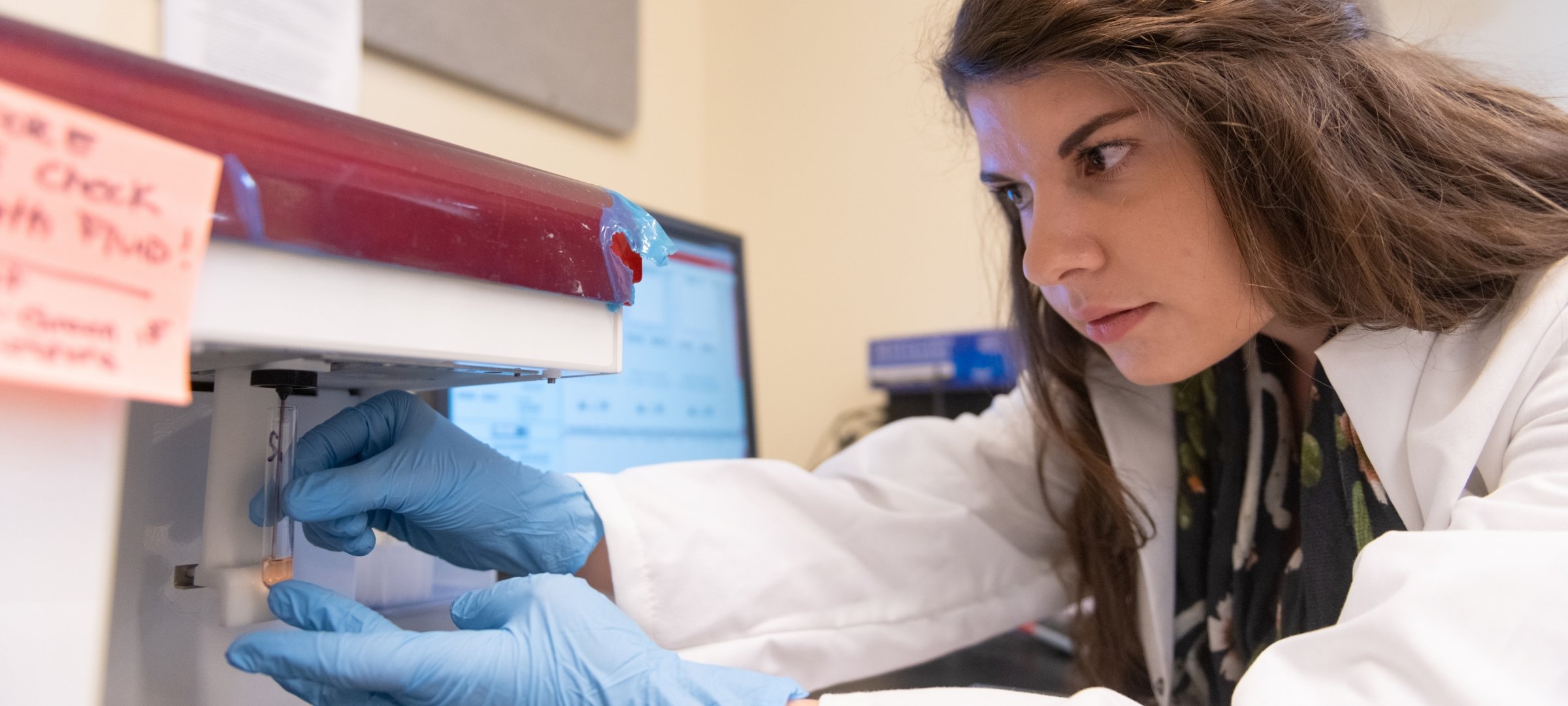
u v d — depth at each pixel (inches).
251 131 10.2
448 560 19.5
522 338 12.9
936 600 25.5
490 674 14.2
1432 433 18.3
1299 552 22.8
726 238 37.4
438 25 37.9
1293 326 20.3
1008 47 17.7
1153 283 18.6
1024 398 28.8
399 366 13.5
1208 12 17.3
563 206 13.5
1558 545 12.9
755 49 53.7
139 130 9.4
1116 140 17.8
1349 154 18.4
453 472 17.4
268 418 15.1
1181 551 26.4
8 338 8.3
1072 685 29.1
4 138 8.5
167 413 14.9
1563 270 18.1
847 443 45.0
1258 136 17.5
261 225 10.0
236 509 14.7
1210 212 18.1
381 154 11.3
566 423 29.5
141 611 14.1
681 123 52.9
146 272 9.1
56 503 9.6
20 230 8.5
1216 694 25.7
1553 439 15.6
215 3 31.5
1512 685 11.7
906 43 46.8
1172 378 20.2
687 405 34.4
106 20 29.6
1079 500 27.6
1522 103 21.2
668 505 21.6
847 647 23.1
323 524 16.0
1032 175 18.9
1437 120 19.2
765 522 23.5
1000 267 38.0
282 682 14.5
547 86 42.8
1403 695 12.4
